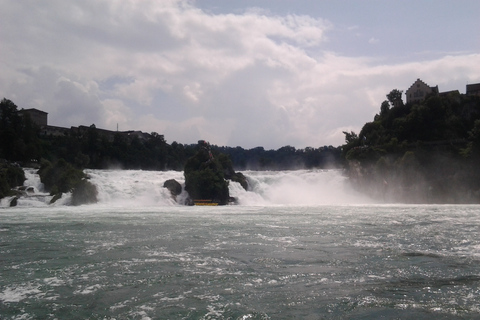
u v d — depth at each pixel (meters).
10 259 21.11
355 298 14.59
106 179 80.94
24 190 73.00
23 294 15.23
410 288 15.80
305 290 15.59
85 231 31.56
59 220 39.88
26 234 30.02
